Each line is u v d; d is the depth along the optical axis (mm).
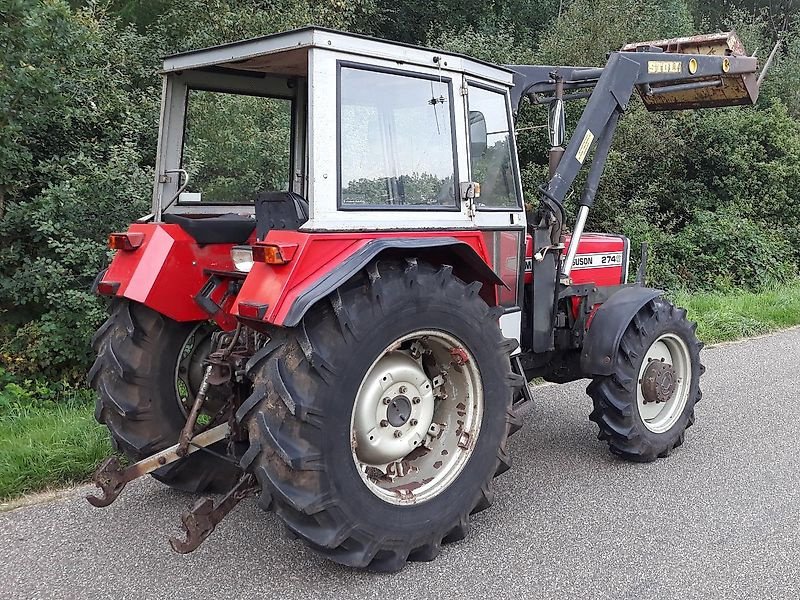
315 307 2859
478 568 3088
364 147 3039
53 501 3775
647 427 4277
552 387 6020
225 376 3250
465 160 3459
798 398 5699
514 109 4629
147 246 3568
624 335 4168
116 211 6207
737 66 5094
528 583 2963
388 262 3072
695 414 5285
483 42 11727
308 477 2791
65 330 5879
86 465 4070
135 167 6324
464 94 3432
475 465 3293
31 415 5043
